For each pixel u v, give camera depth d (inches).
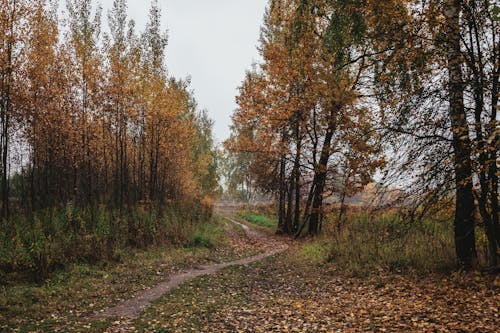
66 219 554.6
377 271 395.9
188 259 542.9
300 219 1028.5
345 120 566.6
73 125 828.6
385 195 324.2
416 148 293.9
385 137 300.4
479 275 301.1
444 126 282.4
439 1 284.8
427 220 414.6
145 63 860.0
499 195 275.6
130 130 965.8
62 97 782.5
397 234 346.0
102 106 821.2
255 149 847.7
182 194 1499.8
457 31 274.2
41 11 649.6
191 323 264.8
